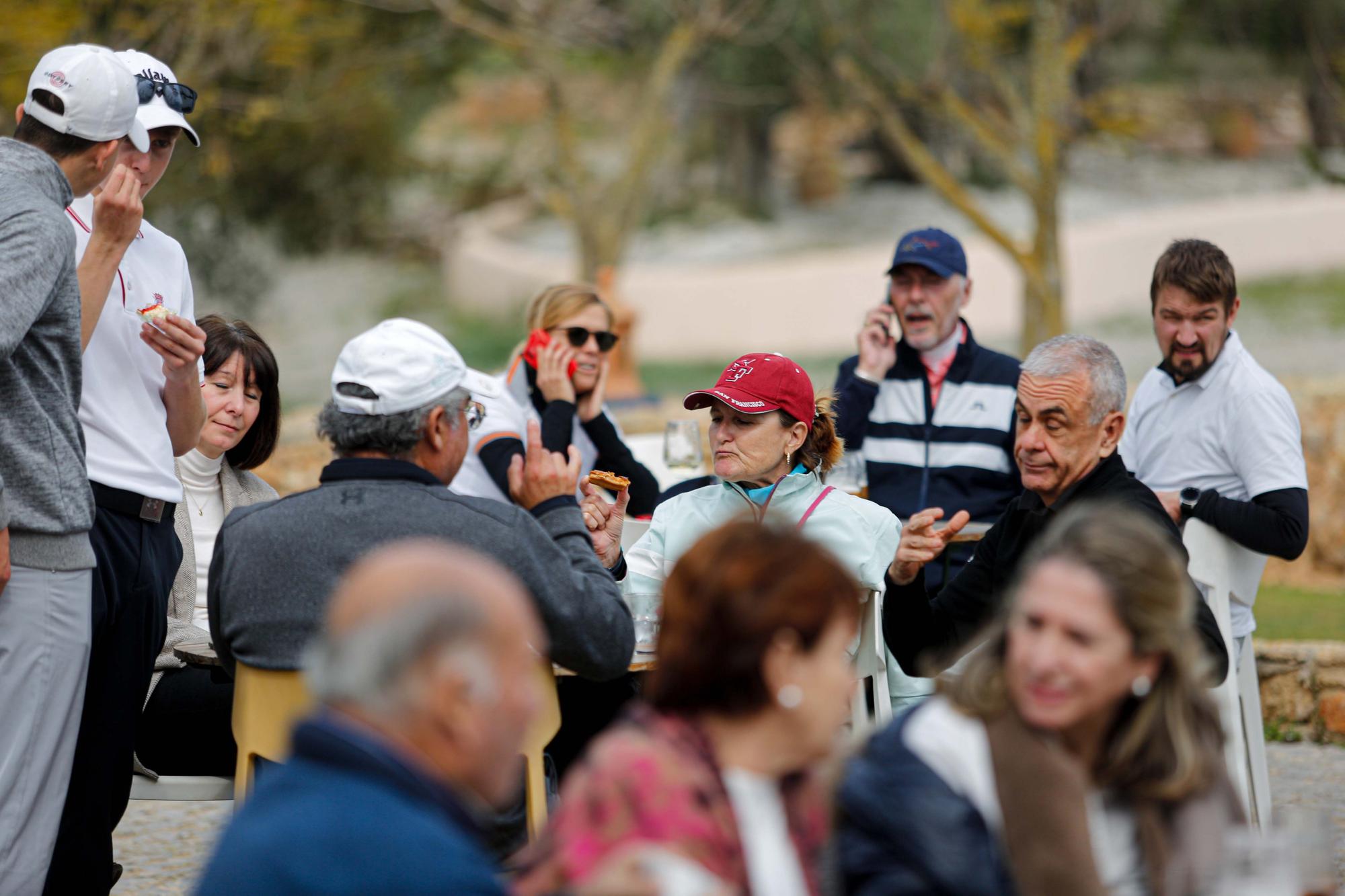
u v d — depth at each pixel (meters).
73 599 10.58
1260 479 13.46
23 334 9.78
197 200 56.19
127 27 37.16
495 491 15.59
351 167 63.22
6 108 36.31
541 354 17.08
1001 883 6.42
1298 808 16.00
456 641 5.35
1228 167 104.75
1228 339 14.11
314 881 5.13
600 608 10.10
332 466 10.10
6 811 10.26
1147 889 6.66
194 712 12.22
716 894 5.53
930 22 46.75
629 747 6.07
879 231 96.12
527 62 52.56
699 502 13.25
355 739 5.34
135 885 14.34
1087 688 6.52
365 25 52.81
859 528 12.72
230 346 13.82
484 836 9.99
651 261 94.38
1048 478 11.78
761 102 59.78
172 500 11.99
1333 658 19.00
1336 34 48.12
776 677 6.16
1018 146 41.34
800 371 13.00
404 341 10.10
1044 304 39.72
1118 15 48.19
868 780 6.44
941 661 11.77
